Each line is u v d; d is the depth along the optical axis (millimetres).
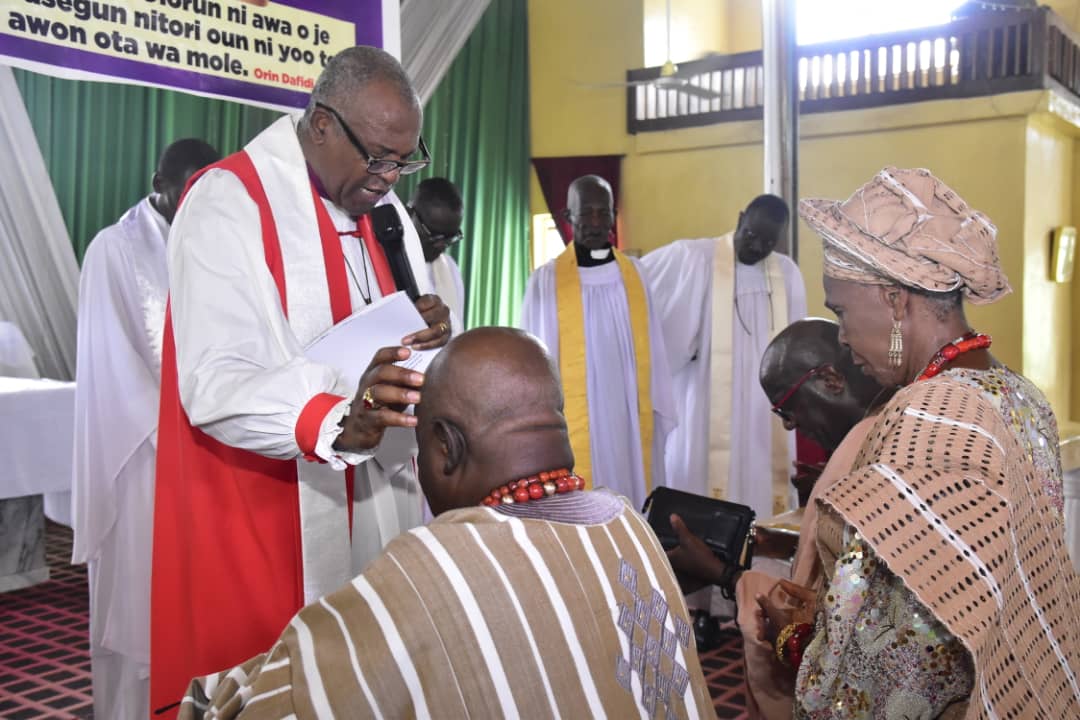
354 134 1769
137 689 2797
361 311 1709
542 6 12430
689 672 1072
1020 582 1149
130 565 2826
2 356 5285
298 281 1820
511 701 916
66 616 4352
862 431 1531
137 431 2859
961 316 1326
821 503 1181
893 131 11875
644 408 4543
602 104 12875
